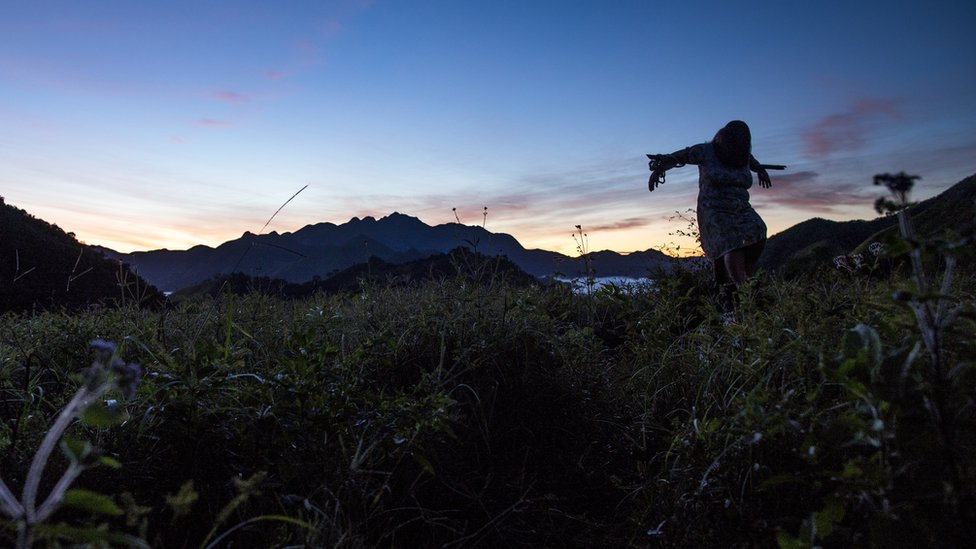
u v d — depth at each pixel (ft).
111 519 7.13
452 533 9.00
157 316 14.60
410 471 9.12
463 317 13.44
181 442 8.23
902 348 5.59
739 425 7.82
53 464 7.70
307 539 6.65
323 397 8.86
